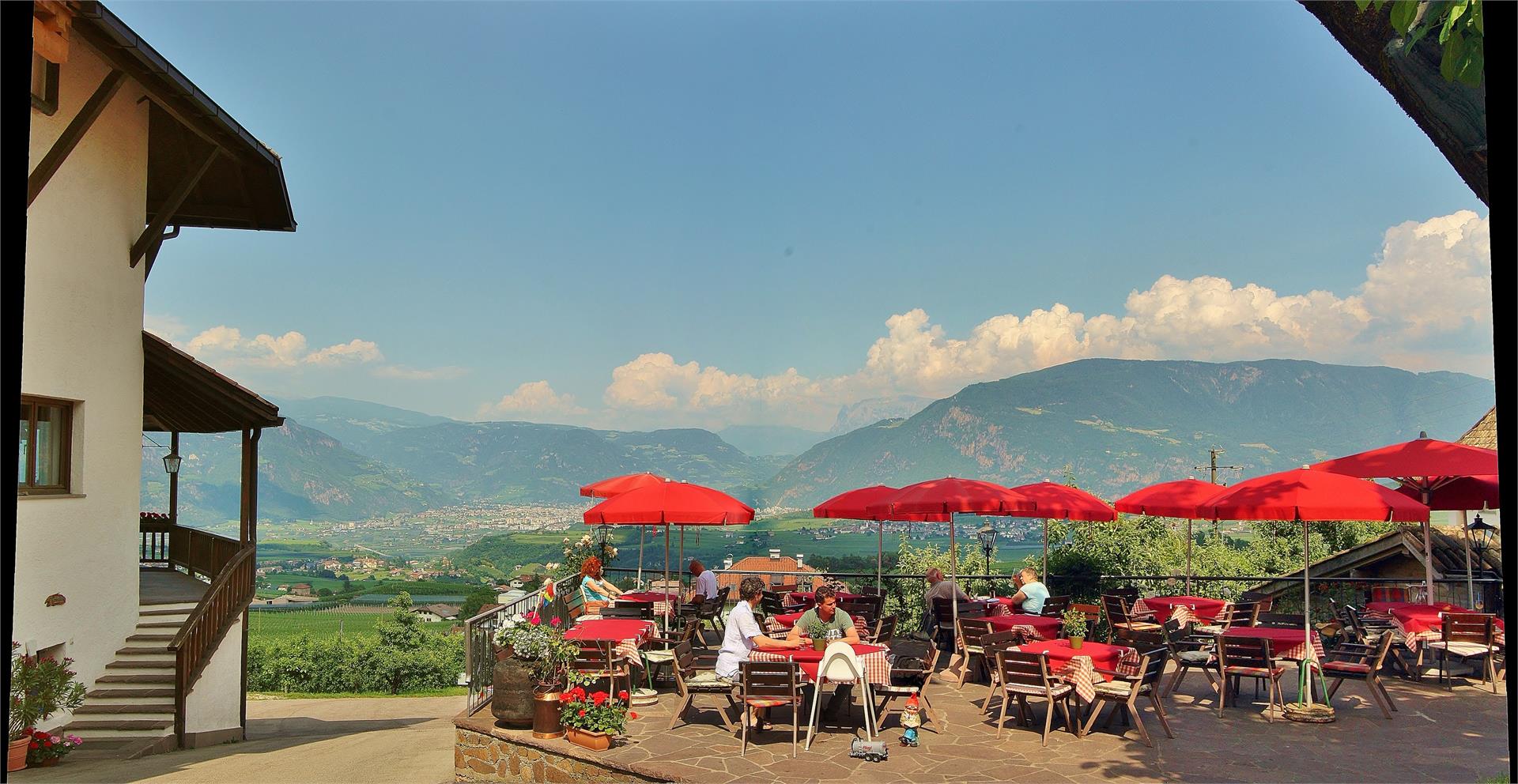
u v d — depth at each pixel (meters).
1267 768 7.95
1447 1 2.96
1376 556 18.94
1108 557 23.62
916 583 25.59
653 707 10.34
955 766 8.09
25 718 10.68
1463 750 8.48
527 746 8.92
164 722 13.09
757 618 14.44
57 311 12.16
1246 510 9.57
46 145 11.65
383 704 29.55
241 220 17.81
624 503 12.01
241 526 16.05
